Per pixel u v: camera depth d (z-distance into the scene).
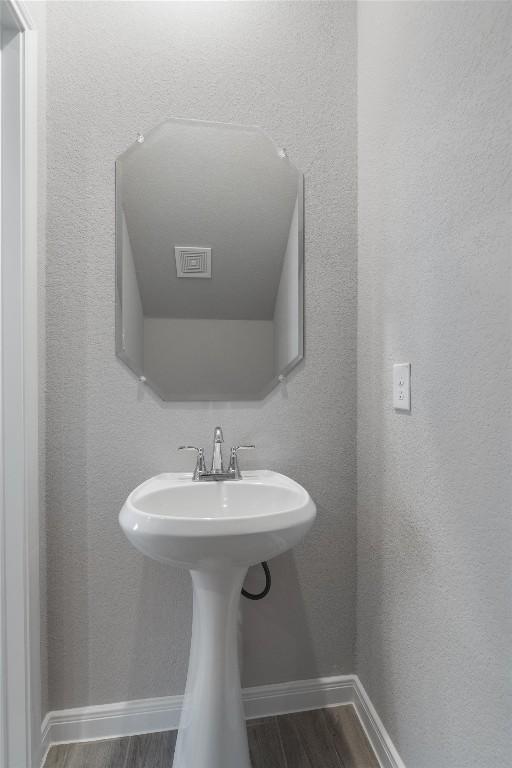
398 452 1.09
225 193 1.32
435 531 0.92
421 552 0.98
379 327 1.20
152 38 1.28
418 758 0.98
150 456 1.27
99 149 1.25
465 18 0.80
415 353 1.00
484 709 0.76
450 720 0.86
